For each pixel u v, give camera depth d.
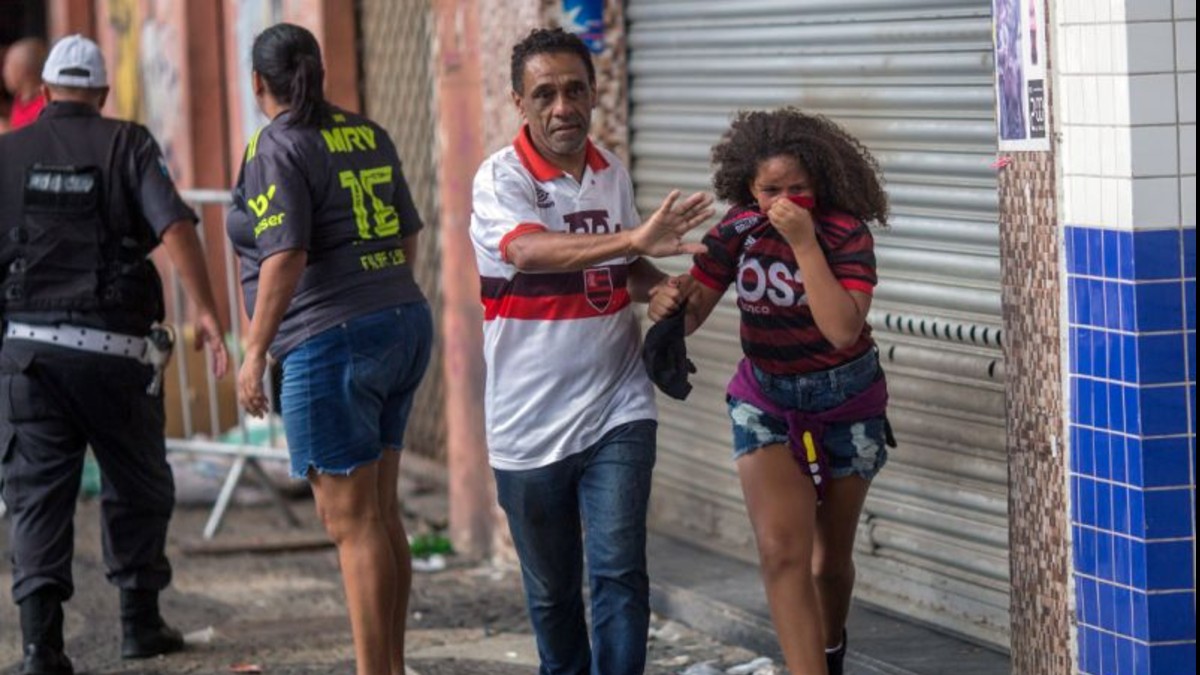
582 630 6.10
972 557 6.73
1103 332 5.38
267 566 9.43
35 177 7.25
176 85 13.89
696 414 8.31
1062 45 5.45
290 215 6.25
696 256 5.70
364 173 6.50
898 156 6.85
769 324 5.56
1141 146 5.20
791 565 5.61
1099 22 5.29
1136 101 5.19
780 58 7.42
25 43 10.22
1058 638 5.70
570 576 6.00
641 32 8.33
